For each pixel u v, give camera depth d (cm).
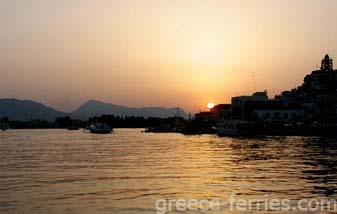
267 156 9294
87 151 11700
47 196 4638
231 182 5494
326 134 18125
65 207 4122
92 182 5588
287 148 11756
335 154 9550
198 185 5281
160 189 5016
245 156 9406
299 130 19112
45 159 9194
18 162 8512
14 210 4038
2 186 5312
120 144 15475
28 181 5728
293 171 6550
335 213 3781
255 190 4881
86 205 4191
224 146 13312
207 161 8369
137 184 5400
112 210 3988
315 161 8050
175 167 7288
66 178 5997
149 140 18812
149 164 7844
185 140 18225
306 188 4981
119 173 6500
